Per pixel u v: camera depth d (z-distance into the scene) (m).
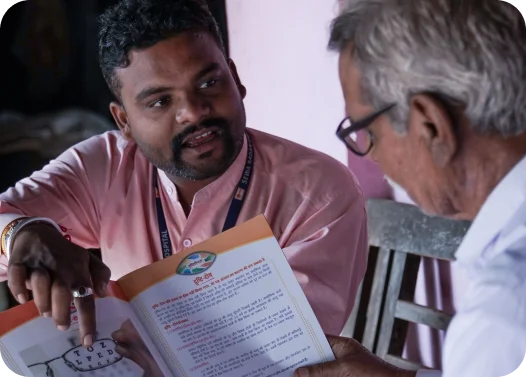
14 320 0.94
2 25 2.48
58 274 0.97
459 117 0.76
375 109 0.80
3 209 1.15
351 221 1.19
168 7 1.06
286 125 2.17
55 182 1.26
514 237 0.74
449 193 0.80
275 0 2.07
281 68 2.12
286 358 0.99
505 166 0.77
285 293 0.99
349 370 1.00
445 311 1.85
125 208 1.26
